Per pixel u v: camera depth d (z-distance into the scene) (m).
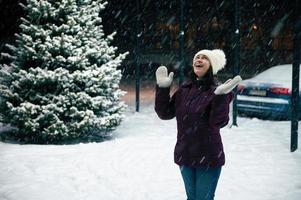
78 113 7.71
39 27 8.02
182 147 3.40
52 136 7.73
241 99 10.40
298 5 6.77
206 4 28.42
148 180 5.56
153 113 11.59
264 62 27.86
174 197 4.90
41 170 5.97
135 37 11.60
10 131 9.02
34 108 7.62
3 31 17.97
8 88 8.07
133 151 7.12
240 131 8.98
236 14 9.08
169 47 30.88
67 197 4.90
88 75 7.88
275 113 9.79
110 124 8.17
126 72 28.11
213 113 3.15
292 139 7.14
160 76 3.51
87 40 8.27
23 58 8.12
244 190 5.14
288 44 27.06
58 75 7.68
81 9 8.31
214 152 3.32
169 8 30.36
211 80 3.38
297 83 7.03
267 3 26.33
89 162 6.40
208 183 3.37
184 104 3.40
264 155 6.89
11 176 5.69
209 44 28.69
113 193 5.05
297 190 5.12
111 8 27.25
